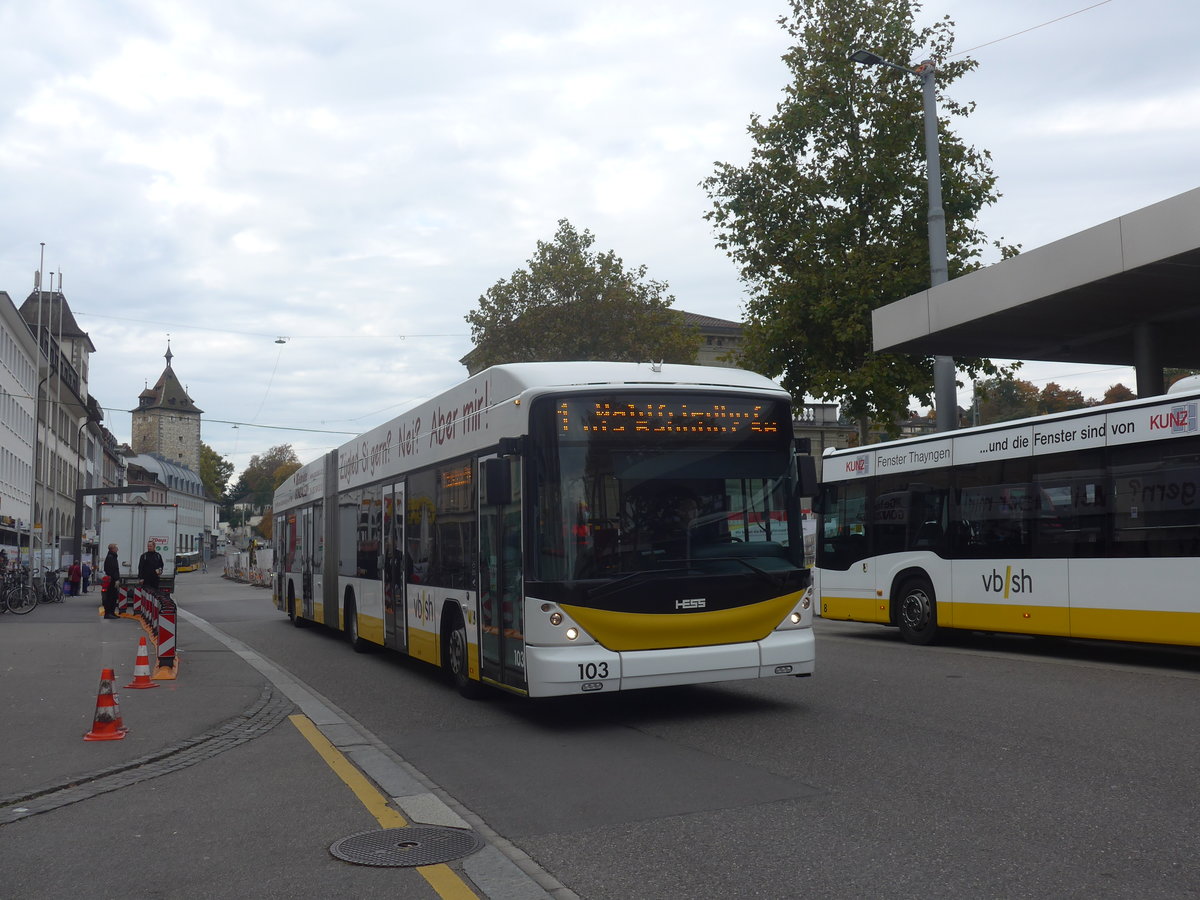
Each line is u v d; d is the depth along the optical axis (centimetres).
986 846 561
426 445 1328
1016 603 1465
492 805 694
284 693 1259
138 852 604
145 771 825
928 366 2708
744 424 1009
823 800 669
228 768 834
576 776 772
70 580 4456
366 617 1656
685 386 999
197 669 1507
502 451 970
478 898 511
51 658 1650
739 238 2820
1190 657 1426
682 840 593
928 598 1634
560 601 936
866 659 1443
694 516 976
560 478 952
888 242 2716
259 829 648
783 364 2794
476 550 1115
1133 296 1755
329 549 1952
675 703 1094
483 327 4306
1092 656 1454
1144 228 1562
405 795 729
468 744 919
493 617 1061
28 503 6531
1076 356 2273
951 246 2719
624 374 1016
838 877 520
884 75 2745
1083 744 814
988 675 1239
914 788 690
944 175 2700
